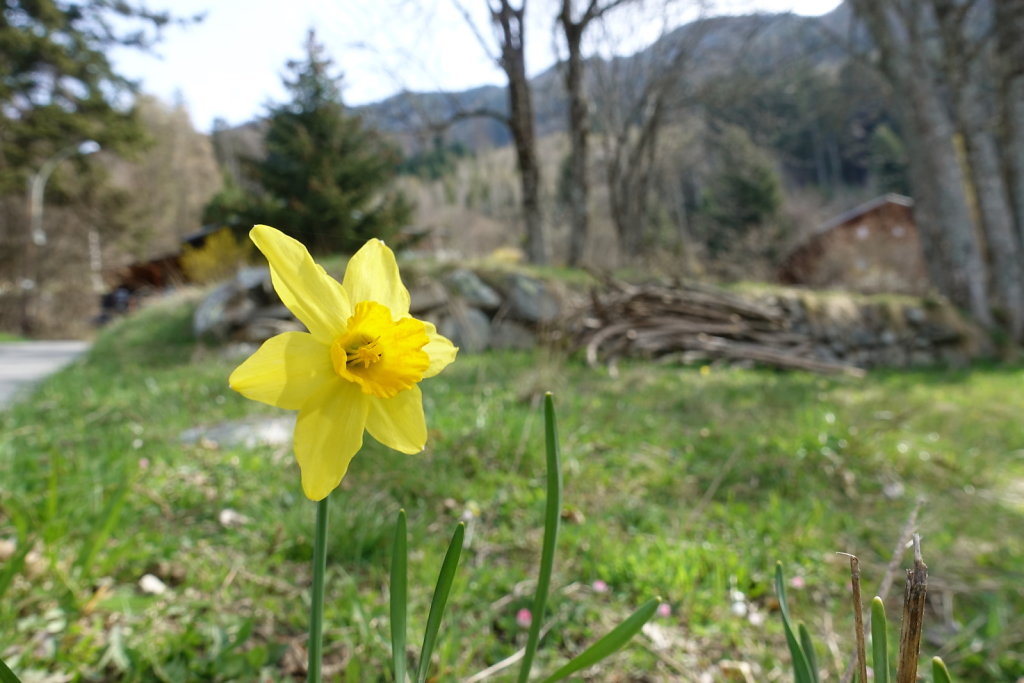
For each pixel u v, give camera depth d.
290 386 0.72
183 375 6.14
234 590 2.07
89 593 1.92
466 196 41.38
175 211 42.53
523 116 12.67
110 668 1.63
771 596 2.36
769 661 1.95
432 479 3.05
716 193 36.31
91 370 6.96
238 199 15.79
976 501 3.52
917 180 12.00
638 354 7.79
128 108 24.84
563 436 3.78
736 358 8.12
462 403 4.61
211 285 10.80
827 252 22.44
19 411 4.49
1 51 20.47
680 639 2.05
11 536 2.18
